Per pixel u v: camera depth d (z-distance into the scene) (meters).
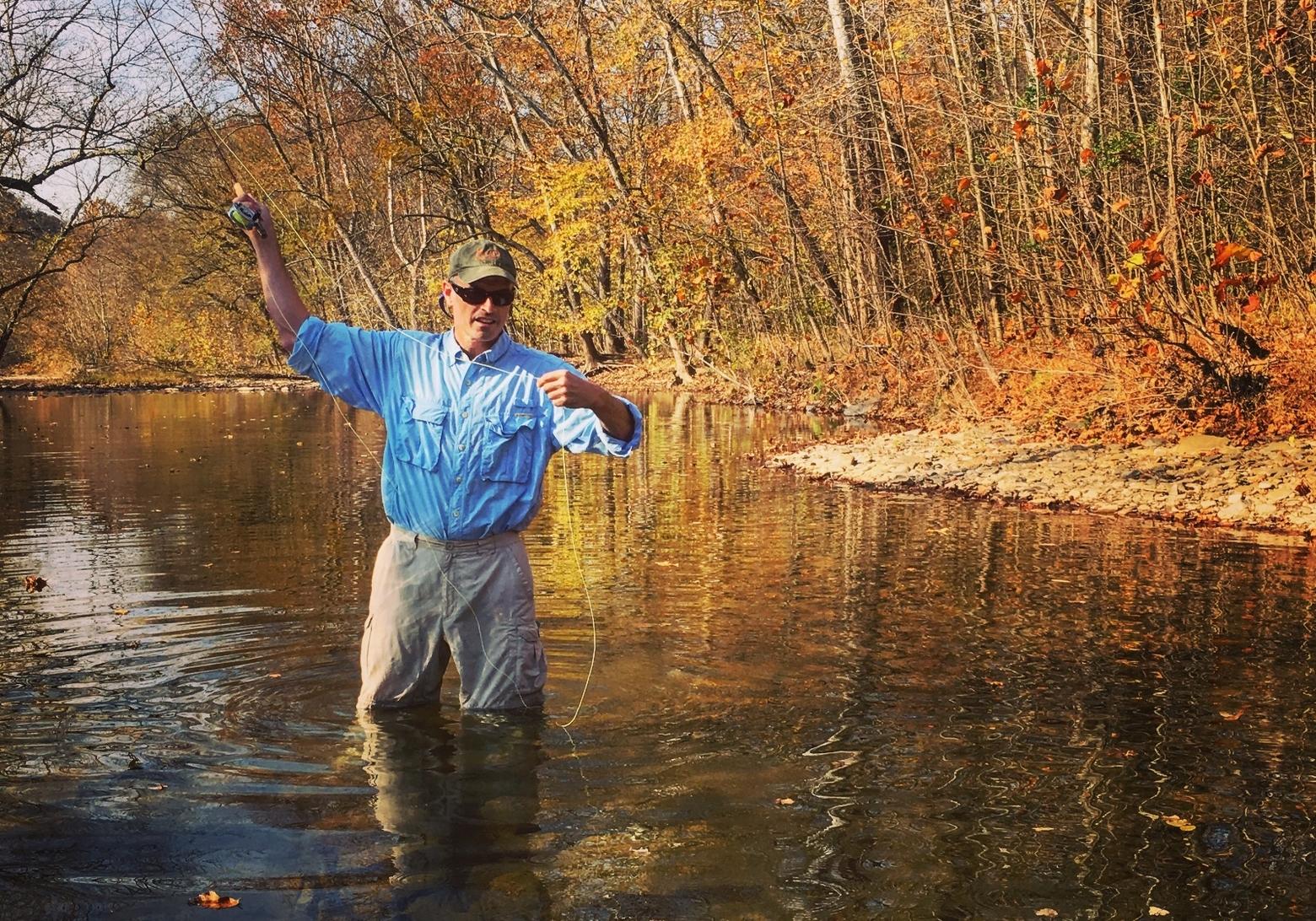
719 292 24.16
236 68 23.64
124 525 9.02
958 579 6.75
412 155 27.73
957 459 12.25
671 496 10.62
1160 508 9.39
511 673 4.31
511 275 4.17
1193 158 14.12
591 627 5.59
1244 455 10.68
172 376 44.88
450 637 4.30
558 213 26.89
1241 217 13.67
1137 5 14.80
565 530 8.66
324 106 28.50
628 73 27.84
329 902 2.85
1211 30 13.14
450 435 4.18
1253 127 13.04
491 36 26.61
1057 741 3.97
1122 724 4.14
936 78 16.56
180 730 4.13
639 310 35.12
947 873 2.99
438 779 3.65
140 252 45.19
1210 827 3.27
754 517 9.28
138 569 7.13
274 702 4.46
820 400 20.61
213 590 6.50
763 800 3.47
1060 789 3.54
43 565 7.29
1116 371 13.53
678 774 3.68
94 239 28.84
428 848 3.16
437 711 4.34
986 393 16.12
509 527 4.29
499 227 31.27
